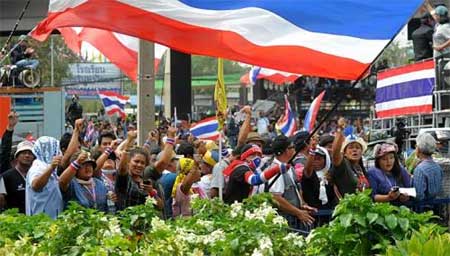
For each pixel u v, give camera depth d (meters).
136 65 20.75
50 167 11.19
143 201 12.16
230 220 9.80
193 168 13.23
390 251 6.89
